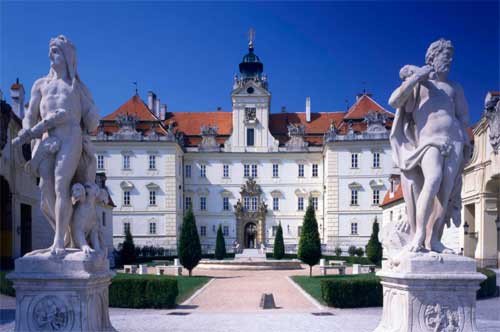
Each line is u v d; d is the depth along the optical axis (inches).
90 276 237.6
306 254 1114.1
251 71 2763.3
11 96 1317.7
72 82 259.9
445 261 238.1
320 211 2539.4
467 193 1236.5
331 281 622.2
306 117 2731.3
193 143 2637.8
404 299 241.0
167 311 583.5
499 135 1025.5
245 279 1096.8
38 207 1214.3
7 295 717.9
